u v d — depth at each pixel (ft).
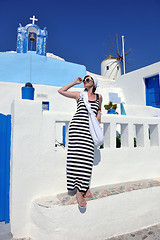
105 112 37.14
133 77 43.39
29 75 32.71
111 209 9.40
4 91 29.48
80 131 8.66
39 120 9.89
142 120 13.21
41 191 9.61
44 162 9.80
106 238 9.14
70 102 32.89
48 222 8.20
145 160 13.03
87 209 8.75
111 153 11.76
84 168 8.32
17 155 9.25
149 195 10.74
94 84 9.53
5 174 10.21
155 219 10.81
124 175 12.10
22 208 9.15
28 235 9.17
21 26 34.73
